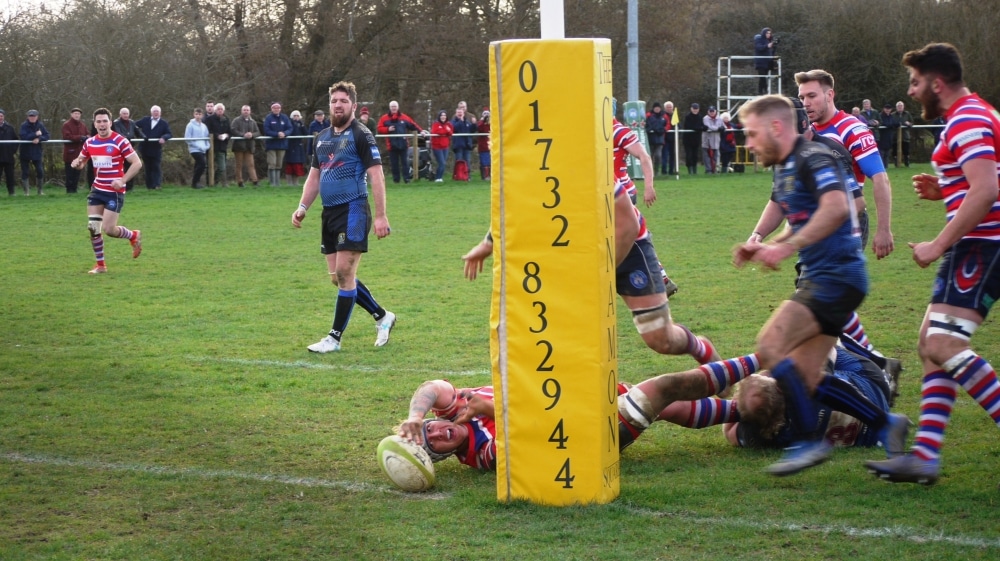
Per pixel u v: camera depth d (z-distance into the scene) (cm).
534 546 571
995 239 637
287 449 769
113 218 1706
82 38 3903
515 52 614
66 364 1053
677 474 700
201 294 1501
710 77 5794
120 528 609
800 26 5706
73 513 636
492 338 643
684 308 1339
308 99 4869
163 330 1237
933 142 4894
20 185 3466
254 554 568
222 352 1116
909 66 670
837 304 630
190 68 4206
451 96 5097
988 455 720
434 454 701
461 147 3762
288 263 1833
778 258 595
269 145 3475
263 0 4747
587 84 608
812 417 637
